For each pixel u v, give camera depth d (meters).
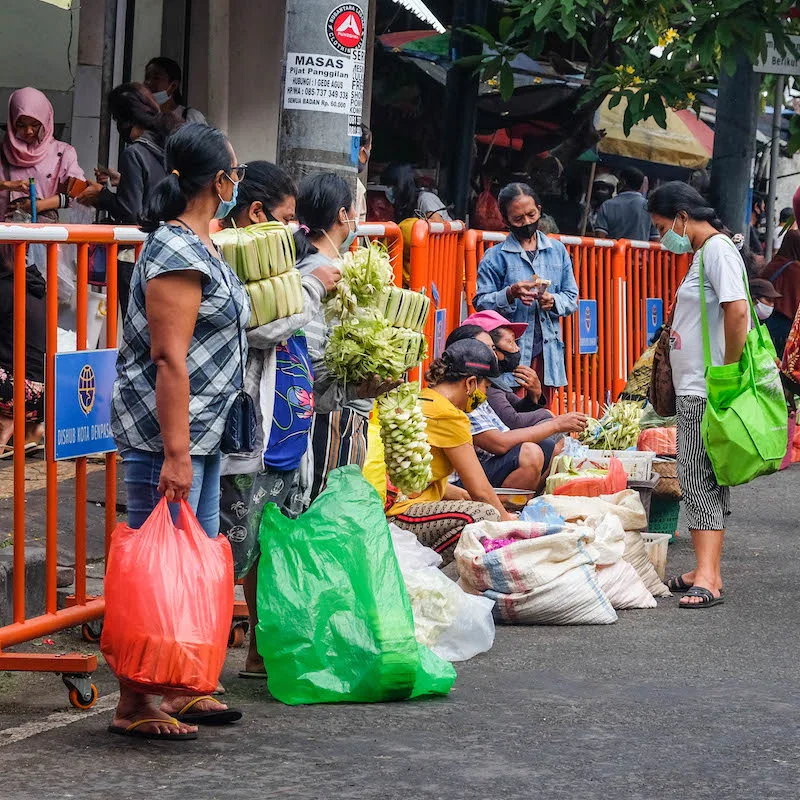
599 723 4.95
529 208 9.06
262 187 5.47
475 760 4.48
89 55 11.45
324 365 5.48
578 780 4.30
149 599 4.38
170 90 10.34
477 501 7.02
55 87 11.52
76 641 5.95
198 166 4.54
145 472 4.62
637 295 11.15
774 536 9.14
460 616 6.00
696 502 7.23
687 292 7.25
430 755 4.52
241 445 4.71
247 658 5.67
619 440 8.73
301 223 5.65
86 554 6.22
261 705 5.12
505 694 5.38
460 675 5.70
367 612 5.15
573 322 9.95
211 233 5.16
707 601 7.10
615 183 18.22
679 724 4.96
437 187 14.39
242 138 11.74
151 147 8.82
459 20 13.30
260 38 11.64
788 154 17.09
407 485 5.92
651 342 10.63
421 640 5.87
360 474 5.38
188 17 11.60
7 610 5.83
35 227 5.09
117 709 4.74
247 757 4.48
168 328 4.41
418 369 7.91
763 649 6.26
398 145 15.85
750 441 6.97
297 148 7.41
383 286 5.53
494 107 15.15
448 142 13.41
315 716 4.97
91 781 4.21
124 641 4.40
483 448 7.77
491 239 9.30
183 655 4.36
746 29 11.67
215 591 4.45
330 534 5.23
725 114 13.16
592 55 13.27
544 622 6.65
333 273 5.45
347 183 5.70
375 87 15.70
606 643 6.31
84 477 5.59
